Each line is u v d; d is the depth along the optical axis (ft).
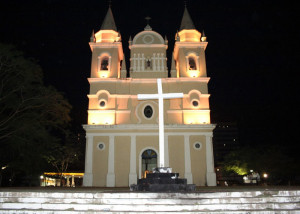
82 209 39.52
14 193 42.68
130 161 110.22
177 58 132.87
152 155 111.86
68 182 199.52
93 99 117.29
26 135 94.48
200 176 109.19
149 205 39.32
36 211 38.32
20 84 91.40
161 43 125.29
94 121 115.24
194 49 124.16
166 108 117.29
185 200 40.81
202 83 119.75
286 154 159.43
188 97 117.70
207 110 116.57
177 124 112.57
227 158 184.44
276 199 41.73
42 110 98.22
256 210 38.70
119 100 117.91
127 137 112.98
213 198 42.04
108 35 125.18
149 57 123.85
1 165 103.35
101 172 109.50
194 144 112.16
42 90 94.22
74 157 162.09
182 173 109.09
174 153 110.93
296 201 41.91
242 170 169.17
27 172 106.52
